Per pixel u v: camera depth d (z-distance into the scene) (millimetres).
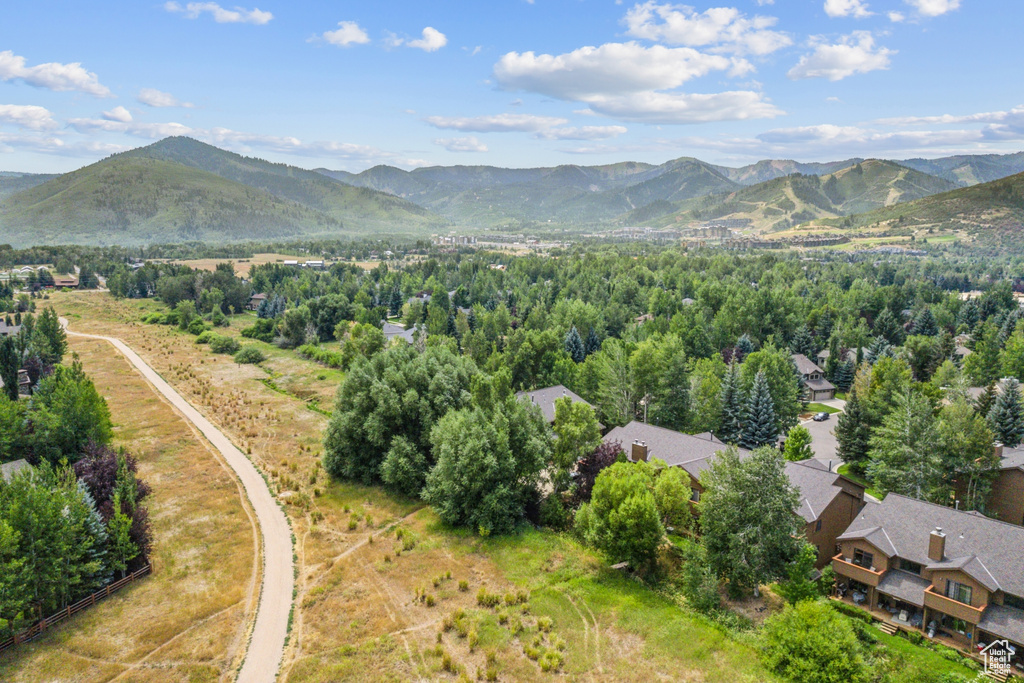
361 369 68750
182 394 96562
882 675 34406
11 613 36094
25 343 98875
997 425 67125
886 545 42281
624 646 38031
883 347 116500
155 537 50656
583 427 56906
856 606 42406
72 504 40969
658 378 81125
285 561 47688
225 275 197250
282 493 60469
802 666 34844
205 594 42781
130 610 40562
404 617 40500
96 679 33875
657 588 45469
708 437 62875
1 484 40219
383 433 64062
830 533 48062
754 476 42875
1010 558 38188
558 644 37656
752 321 128500
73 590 40531
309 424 83125
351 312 156125
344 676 34594
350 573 46031
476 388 63500
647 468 52094
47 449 59188
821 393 110125
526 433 57188
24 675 33969
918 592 39750
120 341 137625
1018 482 53750
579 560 48844
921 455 55125
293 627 39250
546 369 96625
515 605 42156
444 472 54219
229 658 36000
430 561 48031
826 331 136875
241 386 103500
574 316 135625
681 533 53250
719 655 37250
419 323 147000
